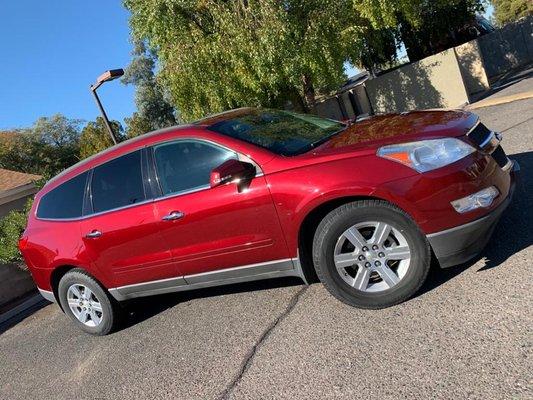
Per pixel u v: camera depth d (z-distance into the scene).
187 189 4.57
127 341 5.31
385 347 3.54
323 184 3.87
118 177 5.07
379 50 20.44
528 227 4.41
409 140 3.81
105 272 5.26
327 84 15.44
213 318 5.03
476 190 3.69
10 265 9.86
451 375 3.04
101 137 29.00
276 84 14.77
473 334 3.33
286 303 4.73
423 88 18.58
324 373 3.53
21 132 52.59
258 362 3.96
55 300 5.91
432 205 3.67
